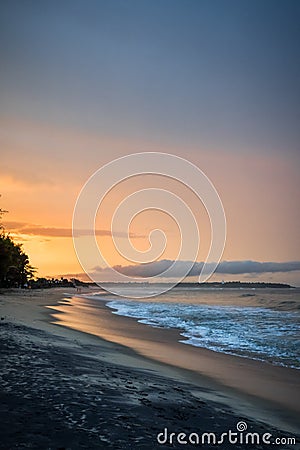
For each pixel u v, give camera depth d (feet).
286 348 56.08
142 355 47.44
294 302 178.91
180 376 37.17
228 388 34.24
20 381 26.48
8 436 17.84
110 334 66.59
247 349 55.31
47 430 18.75
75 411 21.52
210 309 141.69
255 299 227.81
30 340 46.14
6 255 288.71
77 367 33.24
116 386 28.19
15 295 231.09
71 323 81.41
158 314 116.06
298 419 26.99
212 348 55.93
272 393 33.35
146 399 25.84
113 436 18.94
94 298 238.48
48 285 512.22
